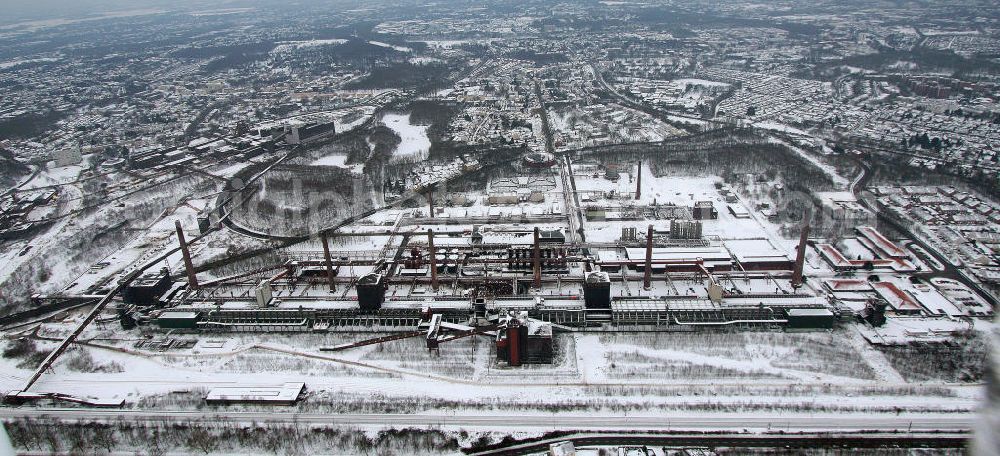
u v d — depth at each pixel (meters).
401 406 189.62
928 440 167.12
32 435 182.25
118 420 188.25
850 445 166.88
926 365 199.62
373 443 175.00
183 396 198.25
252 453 173.88
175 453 175.00
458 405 189.00
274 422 184.62
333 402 192.88
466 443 174.25
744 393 189.38
